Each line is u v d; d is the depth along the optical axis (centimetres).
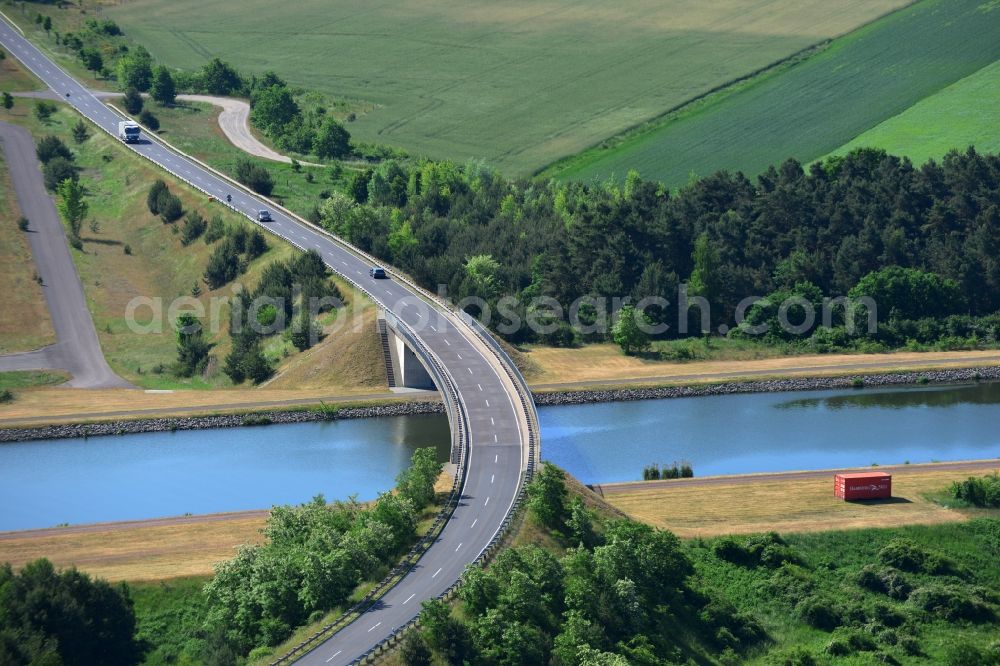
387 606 16162
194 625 16975
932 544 19338
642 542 17912
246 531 19262
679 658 16288
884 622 17625
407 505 18188
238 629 16538
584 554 17225
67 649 16050
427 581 16775
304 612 16662
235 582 17162
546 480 18562
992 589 18412
